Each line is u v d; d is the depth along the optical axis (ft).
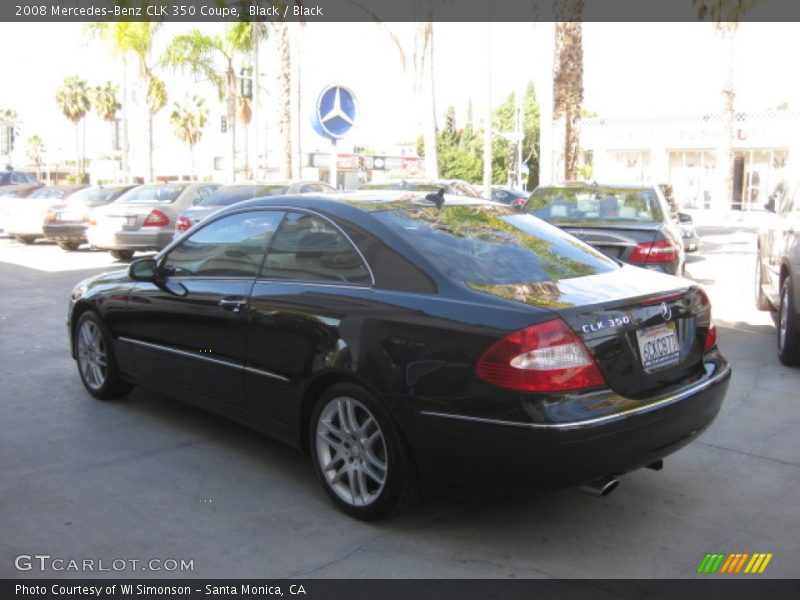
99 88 220.43
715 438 18.01
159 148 228.22
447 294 12.76
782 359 24.26
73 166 288.10
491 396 11.69
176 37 102.37
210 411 16.74
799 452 17.16
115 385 19.72
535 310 11.96
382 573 11.98
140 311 18.02
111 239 48.47
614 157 132.16
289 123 79.00
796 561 12.51
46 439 17.46
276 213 15.85
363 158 118.52
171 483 15.19
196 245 17.28
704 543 13.07
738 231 85.15
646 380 12.74
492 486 12.09
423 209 15.37
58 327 29.58
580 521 13.80
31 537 12.97
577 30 53.52
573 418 11.48
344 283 14.02
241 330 15.29
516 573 12.02
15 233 61.87
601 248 26.50
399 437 12.80
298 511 14.05
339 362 13.32
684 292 14.02
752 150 120.06
